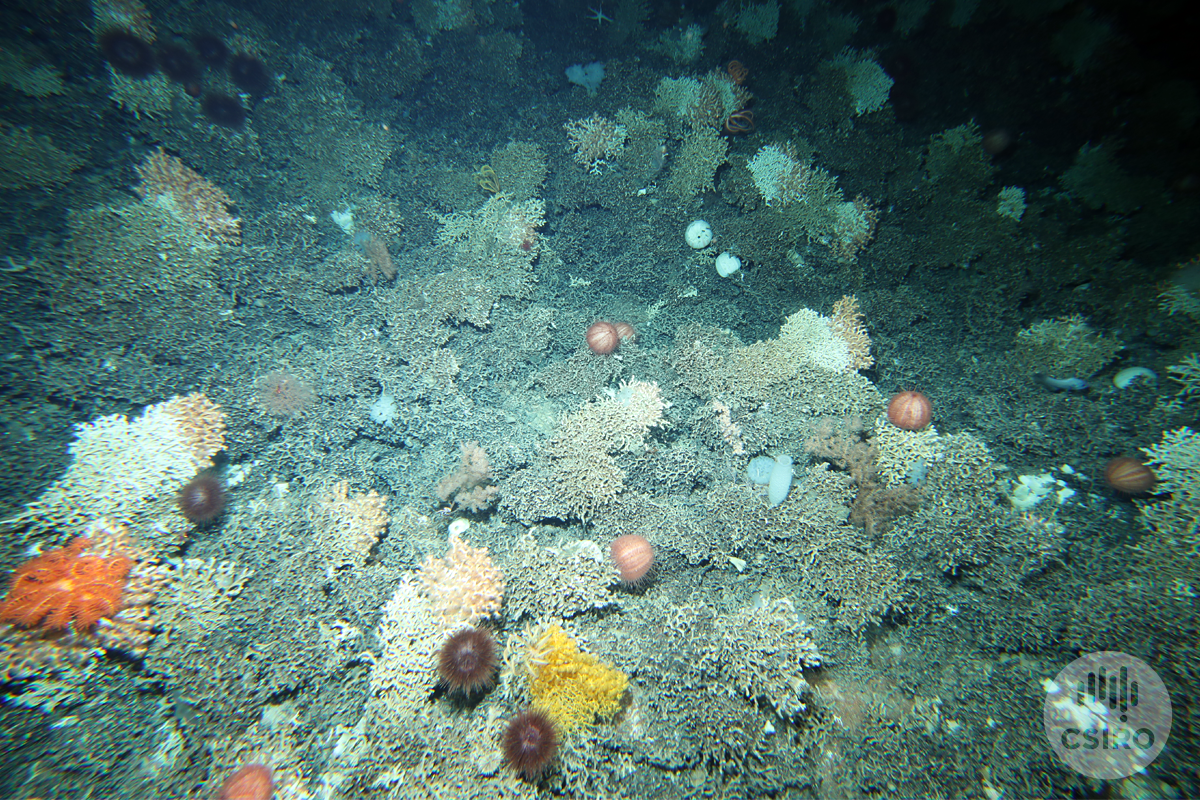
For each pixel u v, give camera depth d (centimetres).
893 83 149
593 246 146
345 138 149
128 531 103
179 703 94
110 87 134
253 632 98
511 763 89
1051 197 139
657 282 142
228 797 88
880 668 100
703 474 118
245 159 143
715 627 100
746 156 148
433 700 96
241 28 146
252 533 108
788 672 95
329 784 90
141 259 125
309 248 139
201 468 112
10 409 111
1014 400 125
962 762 91
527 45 161
